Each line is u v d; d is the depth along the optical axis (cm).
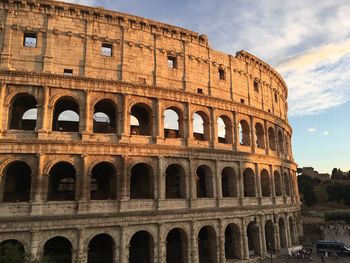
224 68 6956
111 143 5175
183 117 6056
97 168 5978
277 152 7975
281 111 8944
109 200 5044
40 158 4759
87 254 5012
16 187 5444
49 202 4697
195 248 5606
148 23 6038
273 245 7169
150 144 5491
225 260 5978
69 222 4703
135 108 6325
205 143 6222
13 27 5144
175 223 5522
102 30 5678
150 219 5250
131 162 5325
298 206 8956
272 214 7212
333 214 16500
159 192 5438
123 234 5003
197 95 6219
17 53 5100
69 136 5059
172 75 6153
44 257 4009
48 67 5159
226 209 6122
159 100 5809
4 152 4647
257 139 7688
